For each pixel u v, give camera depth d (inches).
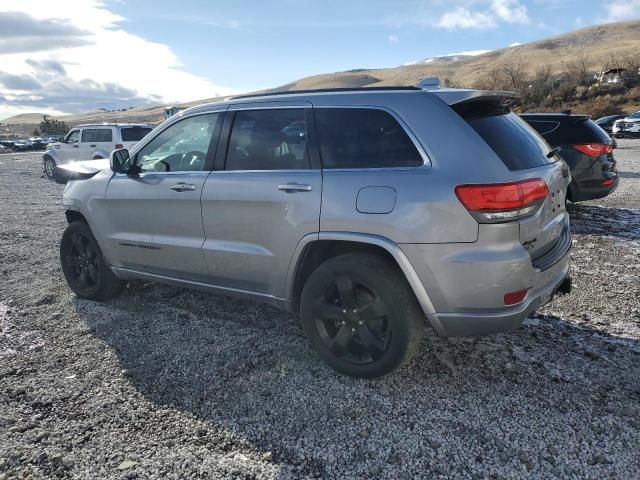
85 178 179.0
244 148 138.6
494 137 115.3
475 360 132.3
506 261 106.2
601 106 1795.0
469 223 106.6
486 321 109.7
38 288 197.2
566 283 131.5
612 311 162.2
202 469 95.6
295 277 130.4
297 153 129.0
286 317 163.5
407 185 111.8
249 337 149.6
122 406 115.7
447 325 112.7
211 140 145.4
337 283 122.5
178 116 155.3
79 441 103.8
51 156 654.5
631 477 91.0
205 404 116.2
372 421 108.7
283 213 127.0
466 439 102.1
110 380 126.9
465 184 106.8
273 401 116.9
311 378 126.4
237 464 96.8
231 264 139.6
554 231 123.3
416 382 123.0
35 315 169.6
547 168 122.9
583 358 132.4
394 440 102.6
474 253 106.9
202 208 142.6
